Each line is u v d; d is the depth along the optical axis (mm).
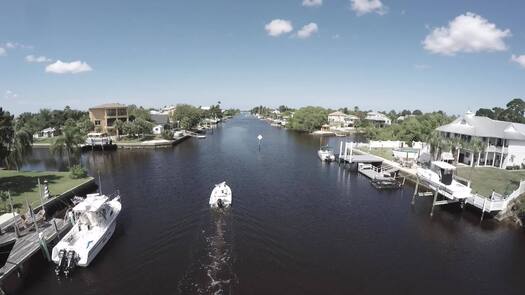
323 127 151500
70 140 62281
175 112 148500
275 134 138125
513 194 36344
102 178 53500
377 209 39719
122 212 36531
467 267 26047
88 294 21641
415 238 31250
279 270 24688
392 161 66188
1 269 22094
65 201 38906
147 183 49938
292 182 52438
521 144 56062
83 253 24641
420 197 45156
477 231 33156
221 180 52312
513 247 29672
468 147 52000
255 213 36812
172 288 22250
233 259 26188
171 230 31609
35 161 72312
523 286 23688
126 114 116812
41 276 23594
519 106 124562
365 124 154750
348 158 67062
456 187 39219
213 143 103312
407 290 22625
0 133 45719
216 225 33000
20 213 31719
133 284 22703
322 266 25453
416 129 86438
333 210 38812
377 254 27750
